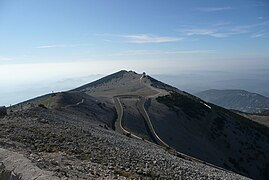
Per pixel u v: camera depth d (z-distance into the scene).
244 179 50.19
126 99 145.62
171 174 33.16
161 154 52.91
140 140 73.81
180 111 132.38
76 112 88.06
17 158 23.38
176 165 40.78
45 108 74.50
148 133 96.94
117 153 37.09
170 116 123.38
